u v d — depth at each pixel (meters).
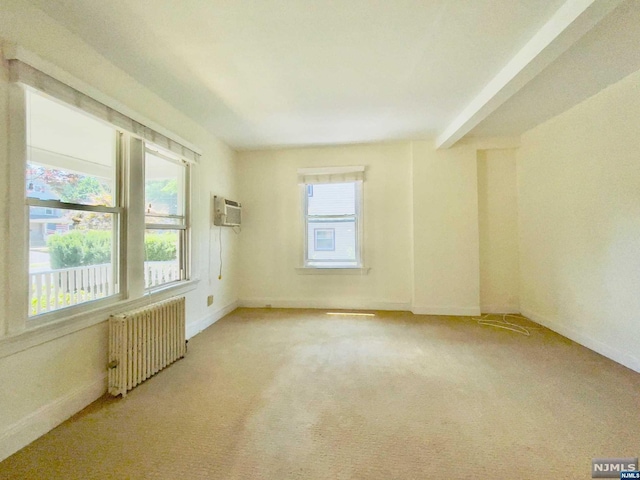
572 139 2.84
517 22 1.66
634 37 1.76
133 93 2.21
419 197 3.83
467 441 1.47
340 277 4.15
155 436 1.51
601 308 2.54
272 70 2.14
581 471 1.28
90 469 1.29
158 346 2.22
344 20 1.63
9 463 1.33
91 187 1.97
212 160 3.51
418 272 3.84
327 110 2.86
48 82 1.51
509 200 3.79
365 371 2.25
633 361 2.25
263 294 4.25
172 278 2.83
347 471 1.28
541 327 3.28
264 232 4.25
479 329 3.22
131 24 1.63
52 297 1.68
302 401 1.84
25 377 1.46
